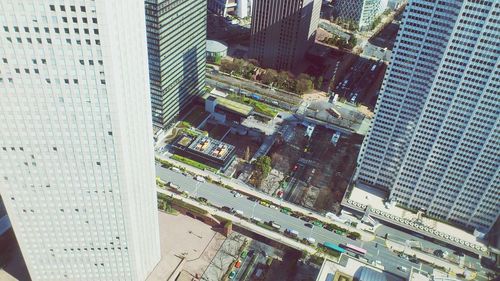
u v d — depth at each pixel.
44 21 132.00
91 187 172.38
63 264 199.62
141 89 166.50
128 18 146.12
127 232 188.75
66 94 147.25
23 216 179.50
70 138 158.00
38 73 142.12
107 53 138.88
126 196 175.50
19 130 154.50
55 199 175.25
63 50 137.88
